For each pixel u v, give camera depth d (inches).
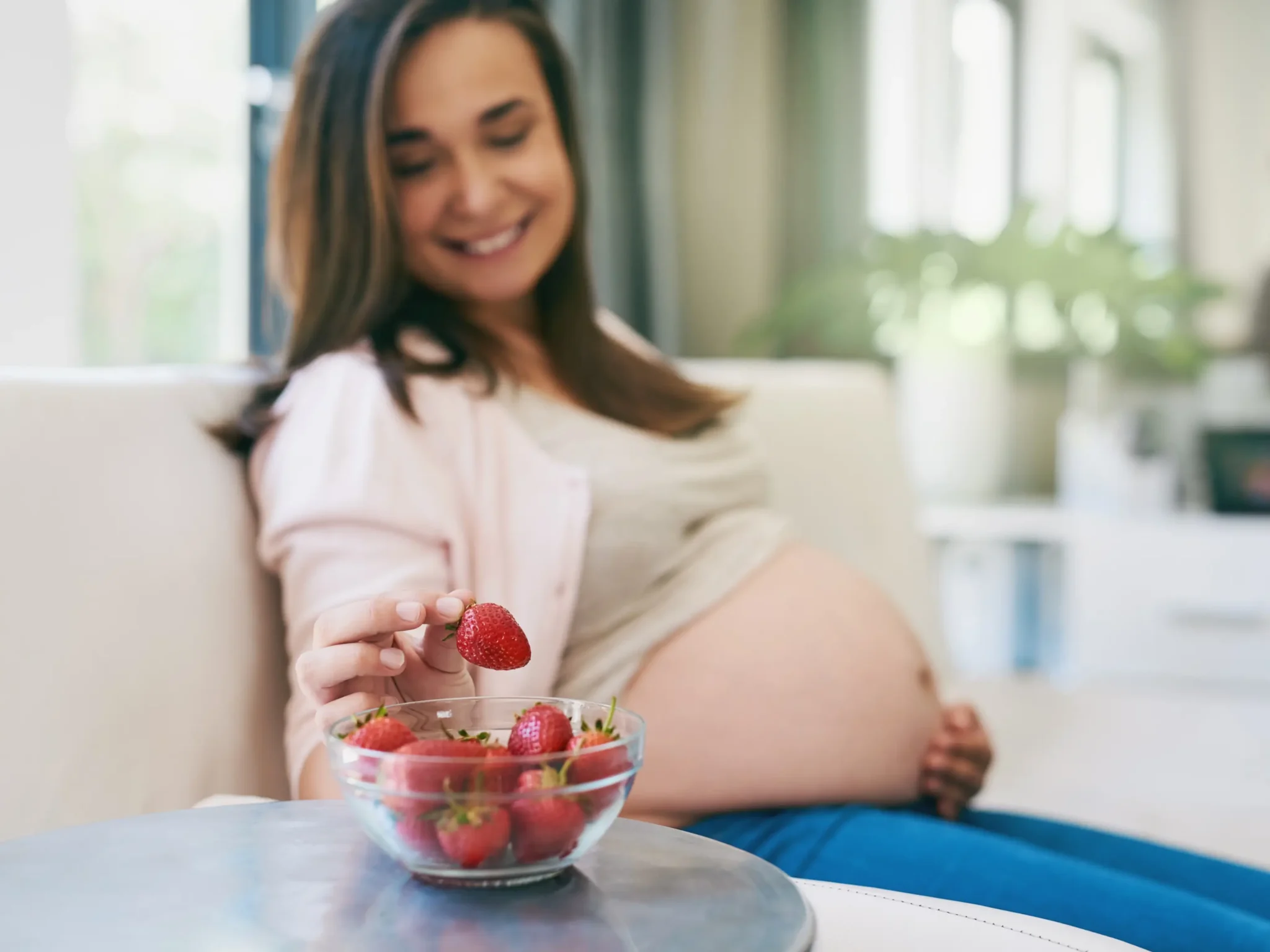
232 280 84.9
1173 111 138.8
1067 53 141.3
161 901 23.7
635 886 25.0
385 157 46.0
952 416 139.0
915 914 28.8
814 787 43.9
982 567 134.1
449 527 41.3
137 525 39.3
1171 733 96.7
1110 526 120.0
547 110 50.4
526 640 28.5
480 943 21.9
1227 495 126.6
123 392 41.3
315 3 86.4
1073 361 139.9
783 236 142.1
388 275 46.3
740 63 138.6
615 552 44.8
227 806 30.3
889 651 47.6
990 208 143.6
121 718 37.1
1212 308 136.1
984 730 50.0
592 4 110.6
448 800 23.2
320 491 40.0
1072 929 28.3
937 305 127.3
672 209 123.0
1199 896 35.9
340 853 26.5
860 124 140.8
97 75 74.9
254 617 43.6
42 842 27.1
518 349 51.4
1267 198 136.2
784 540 50.5
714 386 63.3
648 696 44.0
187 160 81.7
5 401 36.7
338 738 24.7
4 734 33.8
